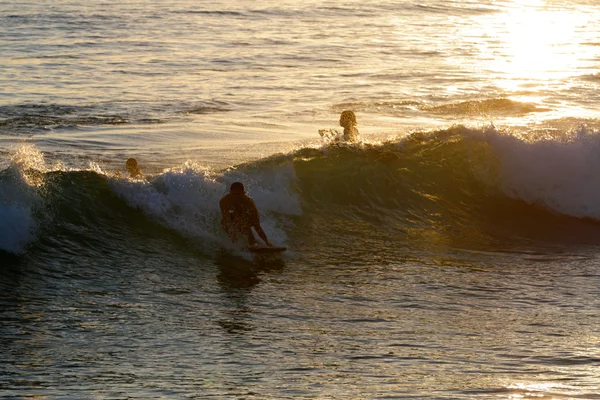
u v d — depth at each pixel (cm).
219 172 4362
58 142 6297
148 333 2822
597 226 4734
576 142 4991
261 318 3027
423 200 4669
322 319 3025
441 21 17988
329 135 5319
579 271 3841
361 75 10394
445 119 7850
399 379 2317
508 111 8294
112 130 6825
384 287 3488
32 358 2534
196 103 8194
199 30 14425
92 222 3878
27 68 9881
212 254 3856
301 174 4553
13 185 3803
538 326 2967
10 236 3600
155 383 2291
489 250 4216
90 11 16288
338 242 4159
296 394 2164
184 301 3219
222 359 2548
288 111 7981
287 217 4306
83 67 10144
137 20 15375
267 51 12212
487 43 14350
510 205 4806
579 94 9319
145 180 4156
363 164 4716
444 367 2458
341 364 2502
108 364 2489
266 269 3709
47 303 3105
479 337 2820
